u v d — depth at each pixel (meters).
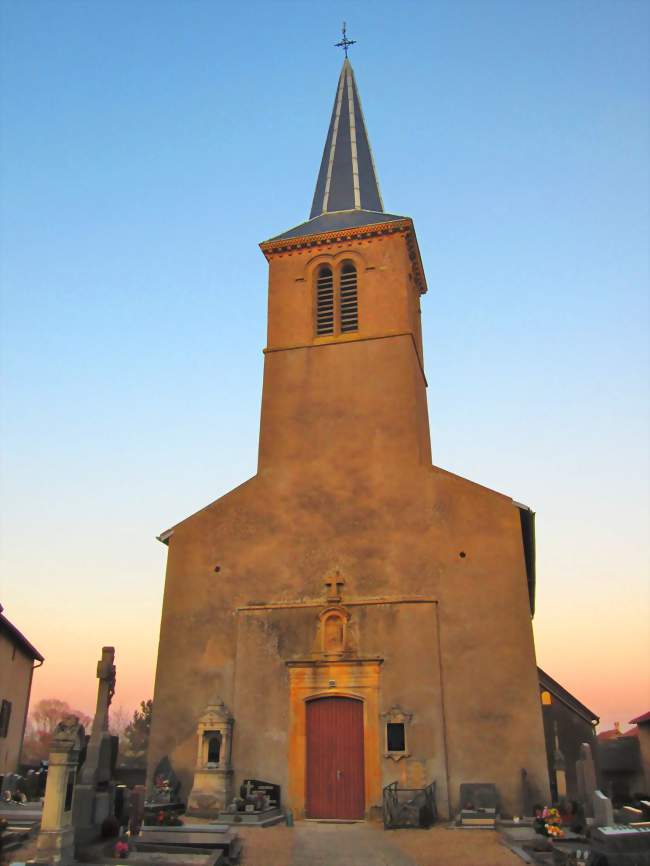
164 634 20.30
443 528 20.03
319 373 23.30
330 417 22.48
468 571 19.41
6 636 27.30
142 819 15.41
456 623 18.91
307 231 26.23
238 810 16.94
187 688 19.53
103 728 14.87
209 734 18.44
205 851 13.01
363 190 28.86
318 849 13.93
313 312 24.50
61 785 12.53
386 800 16.88
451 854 13.48
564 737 23.59
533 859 12.84
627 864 12.29
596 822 15.12
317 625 19.50
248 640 19.70
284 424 22.69
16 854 12.56
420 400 24.02
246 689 19.14
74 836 12.82
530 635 18.38
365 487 21.14
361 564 20.11
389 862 12.95
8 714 27.75
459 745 17.66
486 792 16.80
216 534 21.34
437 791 17.19
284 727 18.61
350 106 32.12
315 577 20.25
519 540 19.42
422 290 28.66
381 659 18.67
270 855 13.53
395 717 17.97
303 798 17.84
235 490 21.89
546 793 16.88
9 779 22.30
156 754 18.95
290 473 21.86
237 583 20.58
